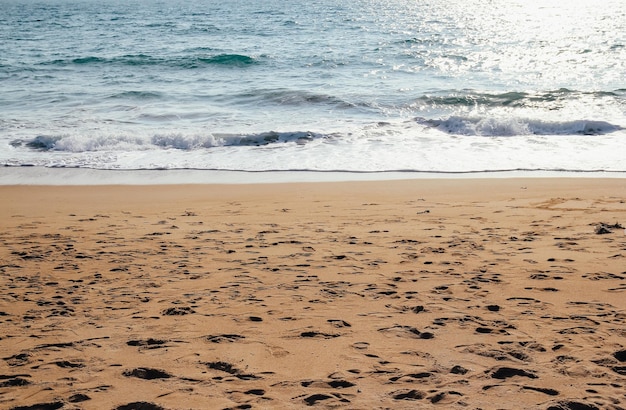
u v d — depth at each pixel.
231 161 13.89
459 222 8.23
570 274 5.46
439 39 37.06
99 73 27.38
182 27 46.66
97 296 5.21
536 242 6.86
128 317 4.58
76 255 6.77
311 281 5.48
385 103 19.94
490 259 6.14
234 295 5.10
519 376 3.29
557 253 6.30
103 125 17.44
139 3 90.38
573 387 3.13
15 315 4.72
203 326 4.32
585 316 4.31
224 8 69.31
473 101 20.00
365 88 22.64
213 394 3.13
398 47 33.88
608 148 13.85
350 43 35.59
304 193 10.92
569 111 18.41
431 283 5.32
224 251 6.84
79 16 62.75
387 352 3.72
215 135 15.51
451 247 6.72
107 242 7.45
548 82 23.72
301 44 35.41
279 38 38.75
